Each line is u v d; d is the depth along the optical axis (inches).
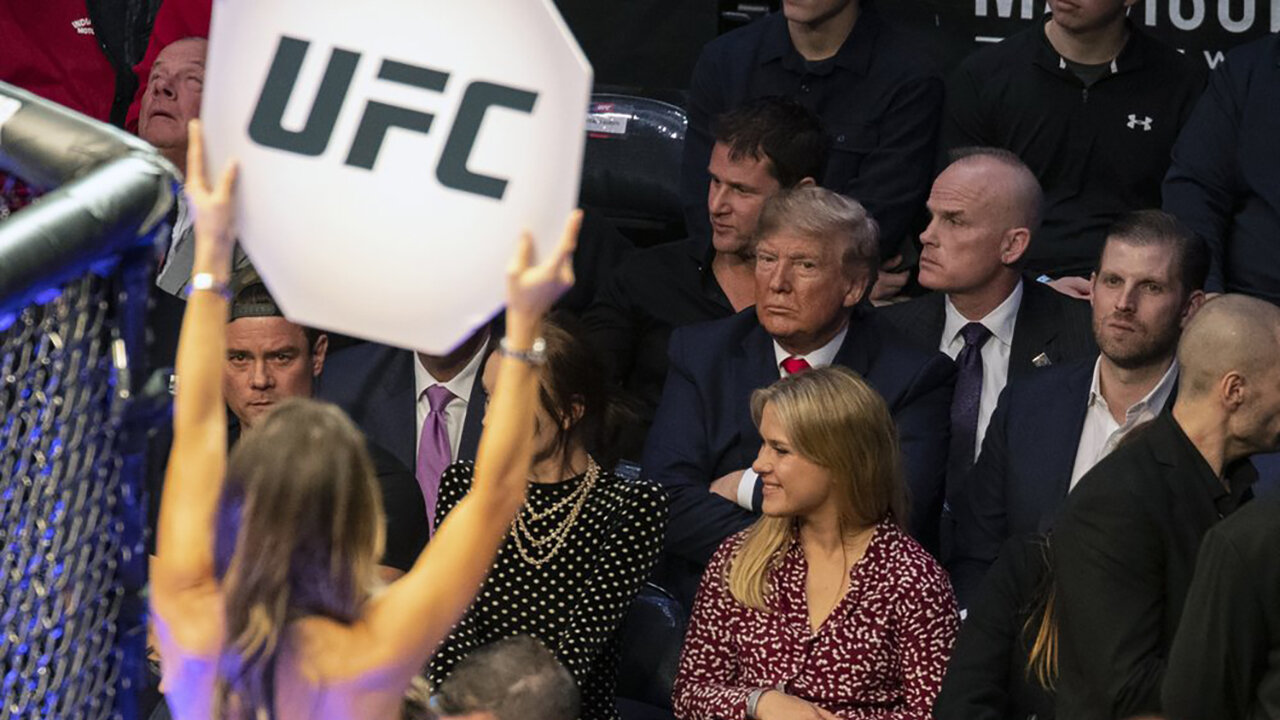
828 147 792.3
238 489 324.5
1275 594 500.1
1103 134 887.1
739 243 788.0
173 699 332.2
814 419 609.9
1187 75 890.7
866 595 618.2
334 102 296.7
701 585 641.6
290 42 298.4
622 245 887.1
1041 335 771.4
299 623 323.6
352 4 297.0
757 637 624.1
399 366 733.9
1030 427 706.8
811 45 887.7
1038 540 590.2
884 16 967.0
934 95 891.4
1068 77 886.4
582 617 621.6
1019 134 894.4
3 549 297.6
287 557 321.7
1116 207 893.8
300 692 323.9
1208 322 564.4
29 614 297.0
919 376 716.7
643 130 956.0
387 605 326.0
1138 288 689.0
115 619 301.3
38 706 297.7
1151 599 543.5
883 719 609.9
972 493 714.8
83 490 295.3
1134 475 548.1
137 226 281.9
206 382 315.6
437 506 642.8
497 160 293.9
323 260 298.0
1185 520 547.5
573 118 292.5
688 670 634.8
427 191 295.3
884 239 882.1
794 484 614.2
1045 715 579.2
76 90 971.3
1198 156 866.8
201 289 307.6
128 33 973.8
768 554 628.7
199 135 301.0
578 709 498.6
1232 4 957.2
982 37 971.9
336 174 296.4
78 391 292.5
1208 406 563.2
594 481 633.6
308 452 324.5
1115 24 879.1
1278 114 853.2
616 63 1010.1
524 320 305.0
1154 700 535.8
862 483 614.5
